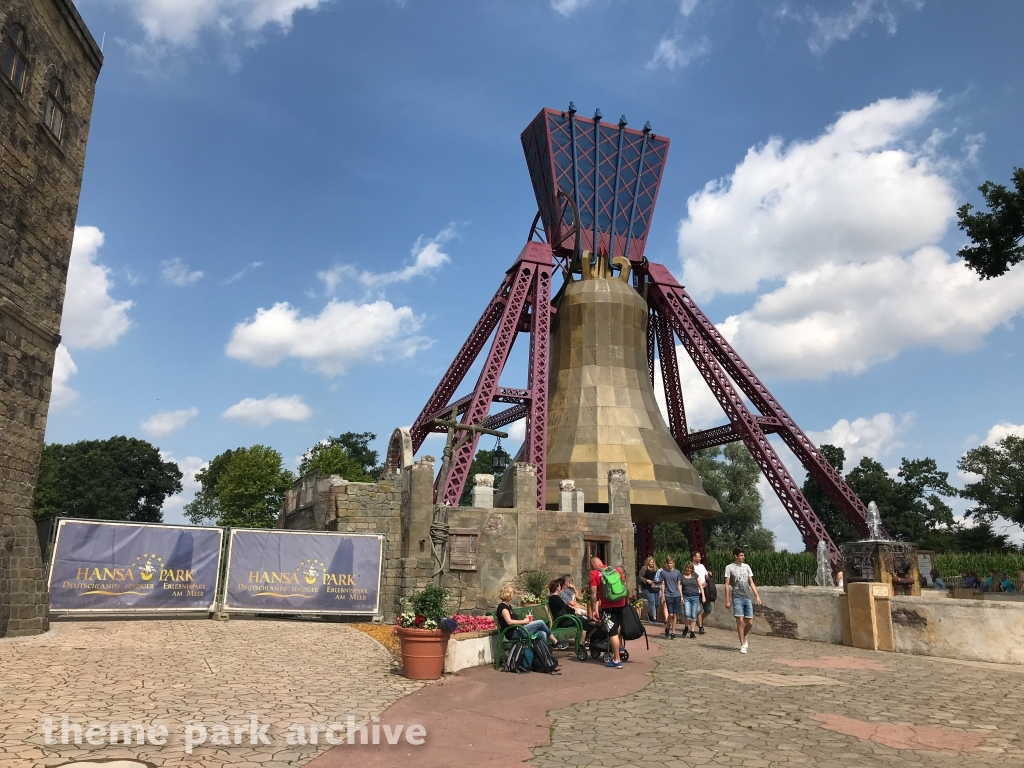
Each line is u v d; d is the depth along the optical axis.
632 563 27.97
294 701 10.05
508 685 11.91
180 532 21.20
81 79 20.34
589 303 42.09
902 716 9.77
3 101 16.86
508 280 46.56
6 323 17.05
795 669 14.02
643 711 10.02
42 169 18.55
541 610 15.83
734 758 7.70
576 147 47.19
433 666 12.27
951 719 9.61
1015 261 29.81
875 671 13.77
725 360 48.09
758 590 20.95
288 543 22.27
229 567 21.56
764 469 42.91
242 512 72.62
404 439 26.39
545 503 37.66
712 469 77.94
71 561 19.70
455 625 12.52
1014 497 77.62
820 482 45.06
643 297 46.62
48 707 9.11
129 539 20.52
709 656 15.95
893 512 85.12
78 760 7.02
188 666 12.58
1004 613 15.03
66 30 19.36
